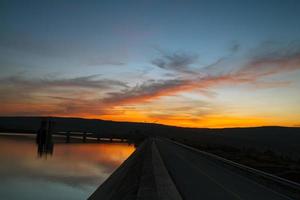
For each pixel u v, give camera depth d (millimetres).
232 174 23375
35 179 46219
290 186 15828
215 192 15148
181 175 22375
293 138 182500
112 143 162375
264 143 132625
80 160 71812
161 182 18609
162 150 54812
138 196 14492
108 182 33188
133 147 125500
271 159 37344
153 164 29531
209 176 21953
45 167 59531
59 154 86125
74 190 39031
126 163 43031
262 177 20625
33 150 95375
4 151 86812
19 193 37312
